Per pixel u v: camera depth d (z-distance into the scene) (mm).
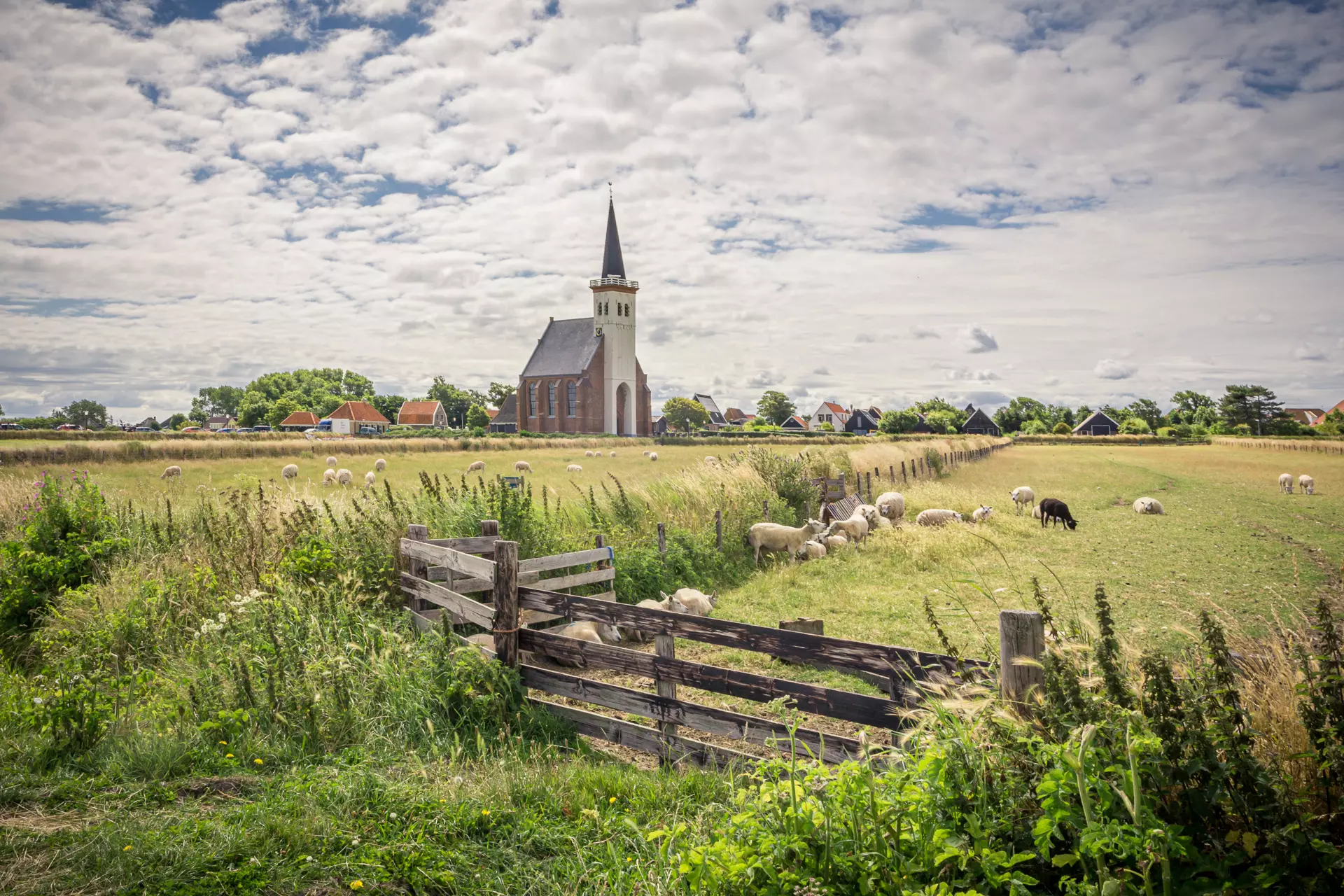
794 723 3775
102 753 4875
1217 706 2822
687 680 5270
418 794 4418
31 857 3492
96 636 7137
